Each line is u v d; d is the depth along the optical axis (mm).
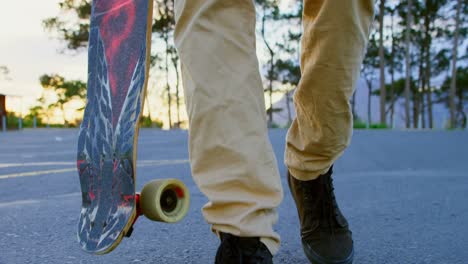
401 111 49562
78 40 34000
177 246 1883
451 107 31688
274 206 1188
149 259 1718
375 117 54375
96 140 1368
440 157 5648
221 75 1183
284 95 41312
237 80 1184
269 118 38531
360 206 2688
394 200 2867
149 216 1128
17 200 2885
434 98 46031
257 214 1167
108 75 1378
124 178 1187
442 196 3000
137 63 1242
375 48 41094
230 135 1166
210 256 1754
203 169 1194
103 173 1305
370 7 1228
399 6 39062
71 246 1893
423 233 2090
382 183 3574
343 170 4484
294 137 1524
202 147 1183
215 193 1161
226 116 1170
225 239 1168
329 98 1307
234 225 1141
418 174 4145
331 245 1555
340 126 1380
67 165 4754
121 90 1290
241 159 1158
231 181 1158
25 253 1800
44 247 1879
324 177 1528
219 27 1202
